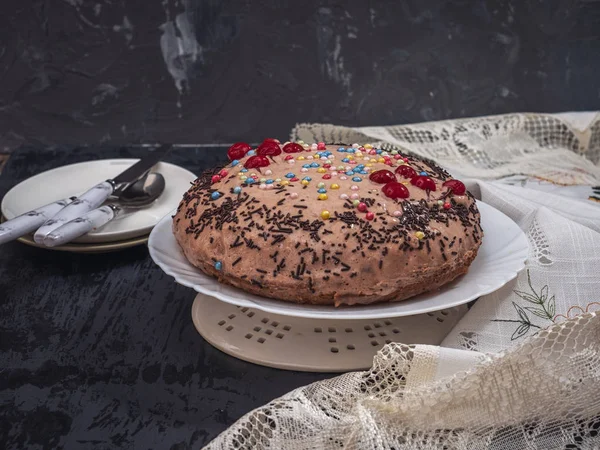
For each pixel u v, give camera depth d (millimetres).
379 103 1699
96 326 859
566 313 831
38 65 1598
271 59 1632
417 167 959
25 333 842
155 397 733
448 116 1716
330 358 782
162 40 1592
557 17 1620
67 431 683
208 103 1669
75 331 849
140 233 1025
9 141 1683
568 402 676
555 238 921
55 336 837
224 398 733
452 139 1426
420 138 1421
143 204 1119
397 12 1603
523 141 1460
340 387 698
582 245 908
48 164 1446
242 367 782
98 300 917
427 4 1600
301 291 778
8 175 1381
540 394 674
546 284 869
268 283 781
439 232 813
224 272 810
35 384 750
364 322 849
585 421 689
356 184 864
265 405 668
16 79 1608
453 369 697
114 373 771
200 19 1578
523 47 1654
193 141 1707
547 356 677
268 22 1591
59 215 982
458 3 1603
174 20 1573
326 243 780
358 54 1642
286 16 1588
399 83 1680
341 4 1585
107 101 1648
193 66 1625
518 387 672
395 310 772
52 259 1021
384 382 708
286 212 815
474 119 1471
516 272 830
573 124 1463
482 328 812
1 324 860
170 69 1623
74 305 904
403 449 663
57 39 1572
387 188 843
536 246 925
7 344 820
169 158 1500
